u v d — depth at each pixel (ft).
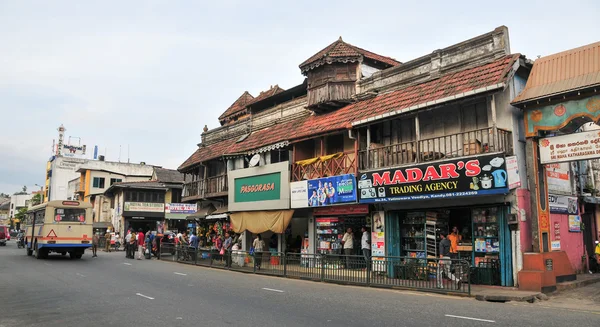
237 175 80.53
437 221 52.85
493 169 44.04
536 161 44.50
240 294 40.40
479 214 49.16
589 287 45.16
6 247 138.82
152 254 100.22
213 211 92.84
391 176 53.16
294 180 69.31
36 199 266.77
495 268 46.06
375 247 57.47
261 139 79.87
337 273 50.85
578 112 41.19
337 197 60.23
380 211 57.36
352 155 61.93
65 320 28.94
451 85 50.67
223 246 77.30
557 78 43.14
